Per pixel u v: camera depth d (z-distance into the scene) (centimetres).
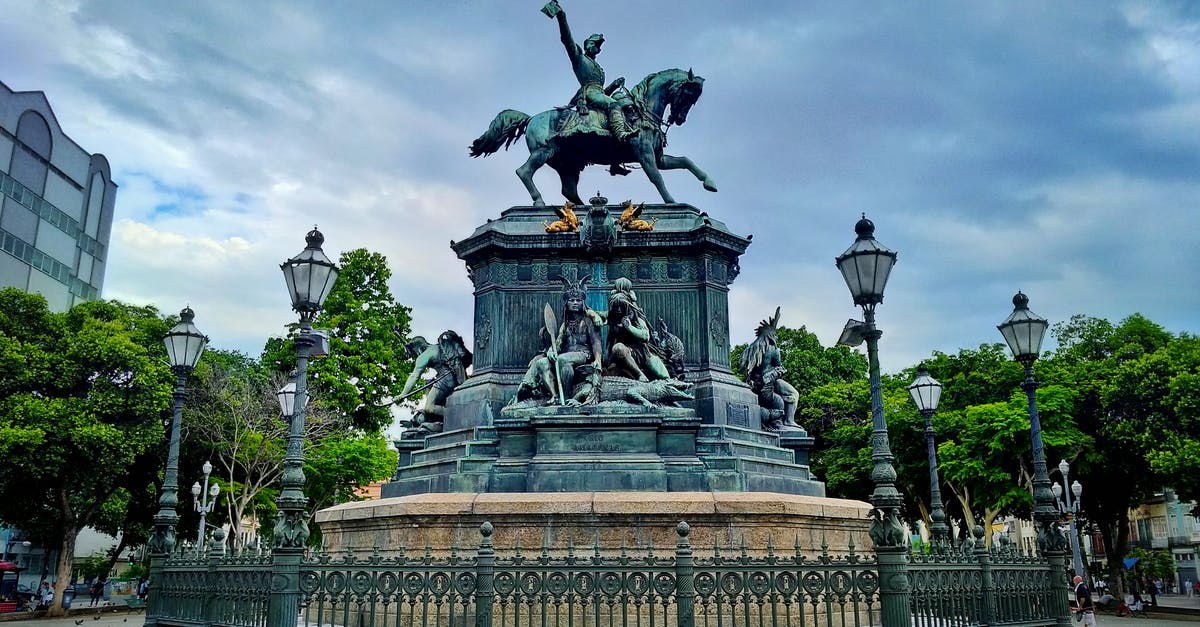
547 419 1254
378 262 4038
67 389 2678
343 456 3406
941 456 3141
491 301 1466
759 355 1544
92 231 5091
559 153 1584
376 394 3869
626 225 1470
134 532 3512
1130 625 2373
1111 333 3450
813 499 1171
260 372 3638
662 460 1236
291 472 832
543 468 1218
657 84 1614
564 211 1484
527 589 773
